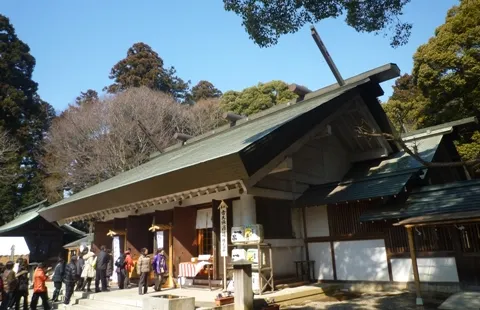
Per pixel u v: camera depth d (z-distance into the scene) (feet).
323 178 41.68
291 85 45.39
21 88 124.88
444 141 43.42
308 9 26.81
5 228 86.22
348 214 35.68
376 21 27.22
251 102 112.88
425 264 30.19
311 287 32.71
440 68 63.31
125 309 29.96
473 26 60.80
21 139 116.57
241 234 32.40
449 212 27.14
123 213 51.70
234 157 26.63
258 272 30.50
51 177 109.40
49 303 38.45
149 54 143.13
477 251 27.58
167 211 41.83
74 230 92.48
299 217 38.96
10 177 107.45
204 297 30.12
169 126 111.86
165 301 23.43
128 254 41.55
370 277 33.27
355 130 38.78
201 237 39.70
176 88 146.72
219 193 37.32
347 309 25.98
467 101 61.46
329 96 40.88
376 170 41.47
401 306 25.62
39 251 85.66
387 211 31.37
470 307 22.80
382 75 38.60
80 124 102.83
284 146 30.81
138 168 61.16
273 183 35.83
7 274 33.71
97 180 98.99
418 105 70.44
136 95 109.40
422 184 36.14
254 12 27.27
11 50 124.47
